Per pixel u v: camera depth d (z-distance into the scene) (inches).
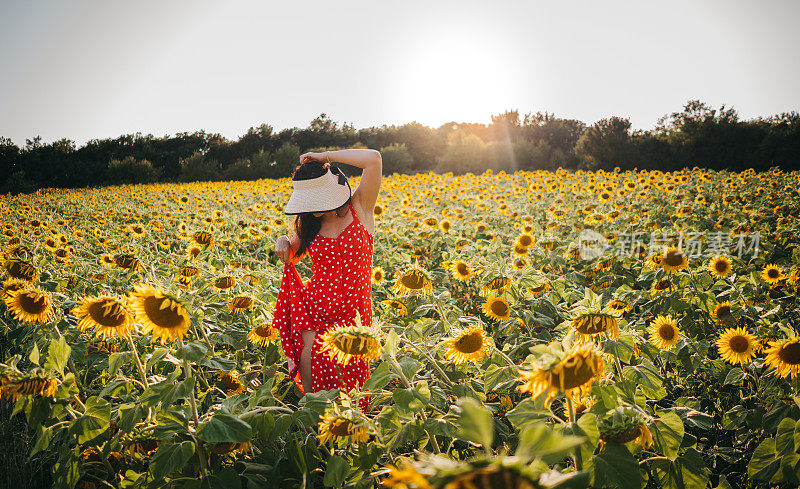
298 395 120.4
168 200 729.0
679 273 168.4
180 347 82.7
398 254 235.6
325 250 112.3
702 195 463.2
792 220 289.4
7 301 106.1
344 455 88.5
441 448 101.3
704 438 110.4
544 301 152.0
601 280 200.5
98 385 123.0
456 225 322.3
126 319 87.7
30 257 202.8
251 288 152.9
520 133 2979.8
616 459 69.1
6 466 100.6
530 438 31.2
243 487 88.2
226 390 118.1
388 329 125.5
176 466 73.7
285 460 87.1
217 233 290.7
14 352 151.0
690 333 153.3
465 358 101.2
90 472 91.4
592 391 77.9
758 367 120.0
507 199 532.7
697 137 1462.8
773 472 85.7
